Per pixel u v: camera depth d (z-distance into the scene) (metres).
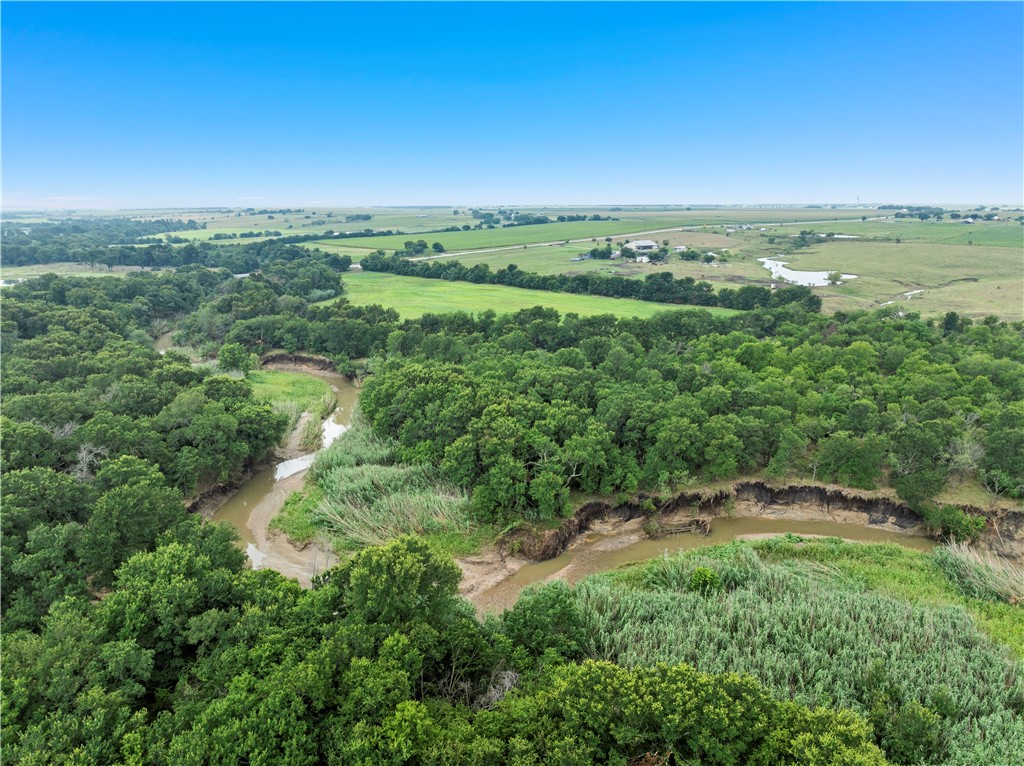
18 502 45.62
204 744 27.78
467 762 27.06
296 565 56.59
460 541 58.12
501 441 62.22
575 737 27.94
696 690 29.44
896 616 43.19
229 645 35.47
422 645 34.09
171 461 64.06
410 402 74.50
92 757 27.67
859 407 71.25
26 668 31.27
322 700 30.09
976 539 59.25
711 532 63.16
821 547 57.56
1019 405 72.38
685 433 64.50
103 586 44.72
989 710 35.22
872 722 33.34
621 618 43.00
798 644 40.25
